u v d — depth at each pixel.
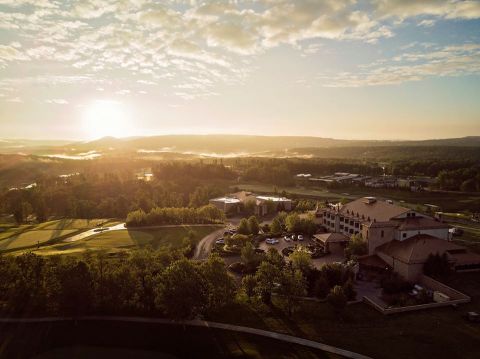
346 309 88.25
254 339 77.88
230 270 117.75
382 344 73.75
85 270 88.44
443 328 78.12
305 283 93.44
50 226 178.25
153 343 78.88
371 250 117.81
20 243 144.62
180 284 82.56
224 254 133.00
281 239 150.00
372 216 129.25
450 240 126.06
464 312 84.12
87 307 88.56
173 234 160.50
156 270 98.50
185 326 83.75
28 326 84.69
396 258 107.19
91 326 84.44
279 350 73.69
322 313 86.62
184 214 181.12
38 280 91.25
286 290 86.69
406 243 111.94
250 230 157.75
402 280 99.81
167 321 85.69
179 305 81.12
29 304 89.50
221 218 184.75
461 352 70.38
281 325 82.69
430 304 87.25
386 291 97.31
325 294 93.62
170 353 76.00
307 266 103.44
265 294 92.81
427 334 76.19
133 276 90.12
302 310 88.38
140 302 88.88
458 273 102.31
